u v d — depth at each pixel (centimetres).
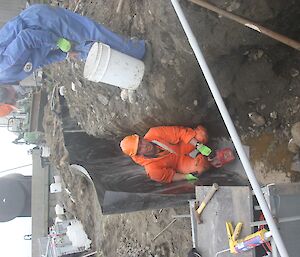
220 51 406
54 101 740
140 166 517
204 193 355
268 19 379
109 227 747
